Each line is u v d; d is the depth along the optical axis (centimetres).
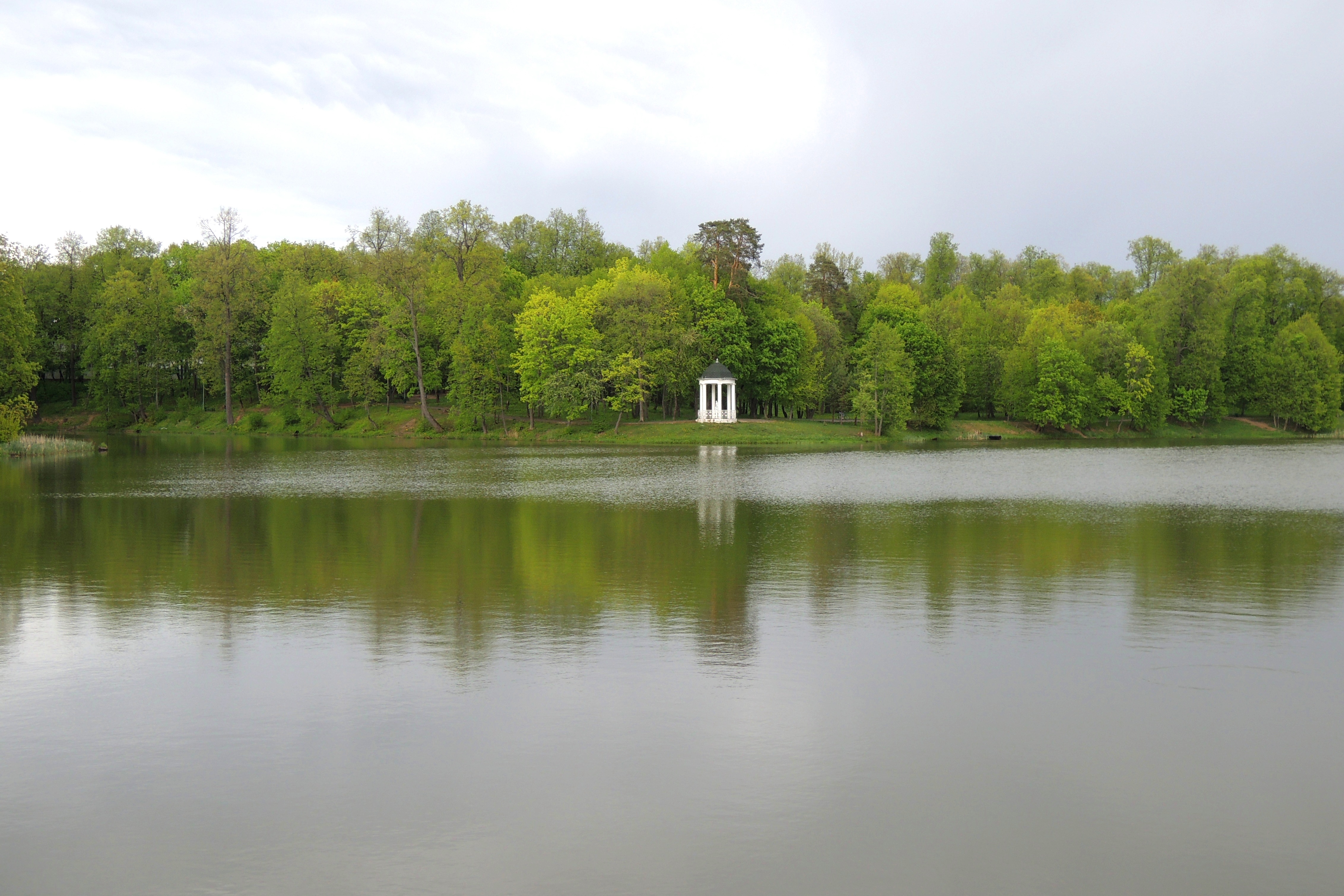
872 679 1302
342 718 1145
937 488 4362
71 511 3272
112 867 820
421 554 2359
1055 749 1058
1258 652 1440
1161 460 6631
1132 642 1495
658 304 9250
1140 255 13888
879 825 885
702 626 1595
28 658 1395
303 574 2073
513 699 1213
